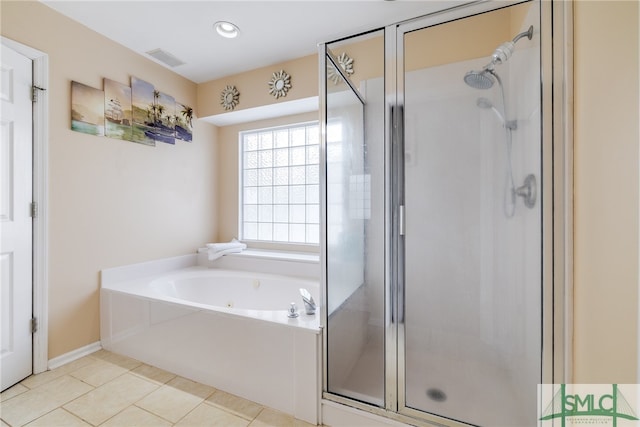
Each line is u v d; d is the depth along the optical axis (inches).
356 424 56.6
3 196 67.8
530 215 50.2
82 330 83.6
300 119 117.3
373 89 62.6
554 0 45.1
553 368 45.8
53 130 76.7
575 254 43.5
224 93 115.8
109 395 66.3
